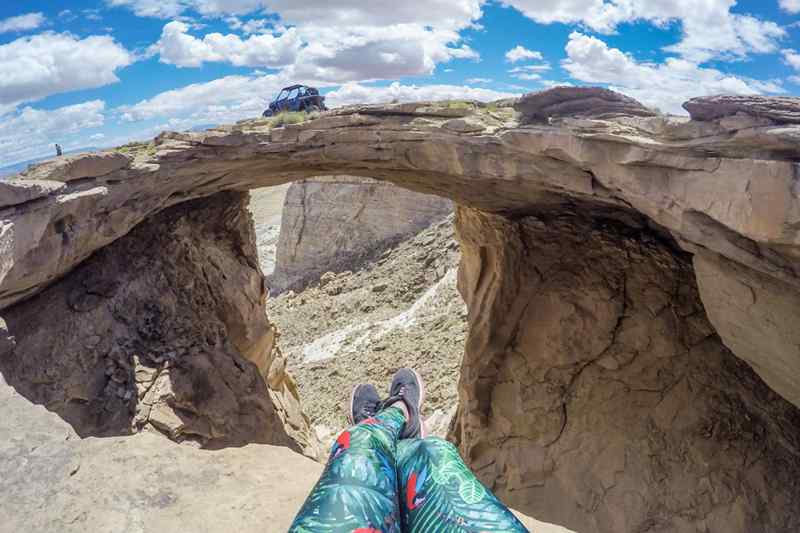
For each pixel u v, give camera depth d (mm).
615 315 9039
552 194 8250
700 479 7012
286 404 11781
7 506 2344
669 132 5008
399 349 18906
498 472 8977
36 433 2793
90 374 6441
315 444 11852
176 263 8727
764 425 7141
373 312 24688
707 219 5059
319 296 29719
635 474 7453
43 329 6289
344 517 1601
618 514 7262
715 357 8039
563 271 9914
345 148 7680
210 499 2547
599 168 5746
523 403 9102
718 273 5426
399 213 32062
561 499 7957
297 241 36250
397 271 27172
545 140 6051
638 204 5695
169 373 7117
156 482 2604
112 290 7340
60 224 5570
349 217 33688
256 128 7832
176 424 6676
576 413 8531
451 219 28516
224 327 8961
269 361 11695
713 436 7301
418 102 7367
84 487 2502
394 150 7527
